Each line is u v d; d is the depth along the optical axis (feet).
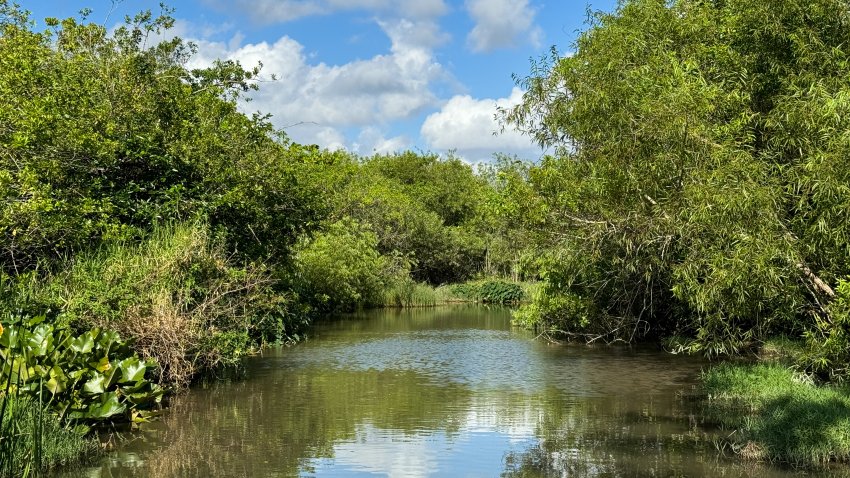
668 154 33.47
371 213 129.49
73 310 33.71
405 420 31.35
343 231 101.55
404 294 115.34
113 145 42.24
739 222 30.86
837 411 26.32
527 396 36.70
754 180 32.37
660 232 39.27
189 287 40.32
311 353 53.72
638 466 24.13
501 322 82.33
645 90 36.94
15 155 39.60
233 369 45.27
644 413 32.53
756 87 39.86
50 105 40.78
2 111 38.75
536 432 29.04
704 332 41.45
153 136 47.78
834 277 33.94
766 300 35.55
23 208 34.68
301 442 27.55
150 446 26.81
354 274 95.40
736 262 30.60
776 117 36.04
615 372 44.75
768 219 31.07
